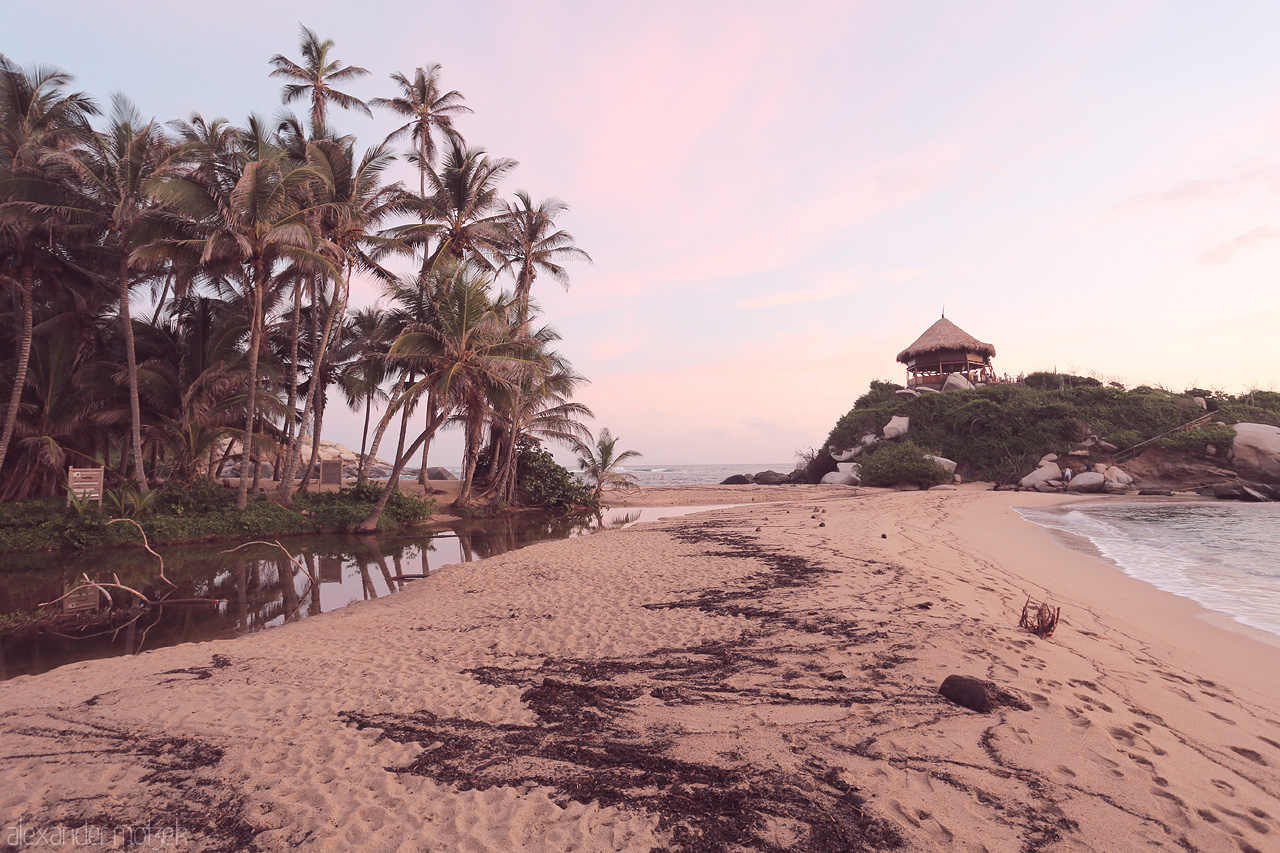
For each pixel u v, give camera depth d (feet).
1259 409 127.75
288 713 16.63
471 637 25.05
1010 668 18.26
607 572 37.99
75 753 14.32
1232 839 10.28
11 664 24.81
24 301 58.85
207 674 20.58
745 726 15.11
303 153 77.77
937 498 97.45
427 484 100.48
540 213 101.50
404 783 12.69
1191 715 15.61
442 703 17.28
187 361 75.46
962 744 13.73
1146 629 24.62
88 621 31.58
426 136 97.40
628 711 16.39
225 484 89.56
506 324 84.33
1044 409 130.11
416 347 65.51
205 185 59.41
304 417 77.05
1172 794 11.67
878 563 36.17
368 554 53.57
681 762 13.38
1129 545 50.03
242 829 11.06
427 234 84.28
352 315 98.02
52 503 60.44
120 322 71.46
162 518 59.16
